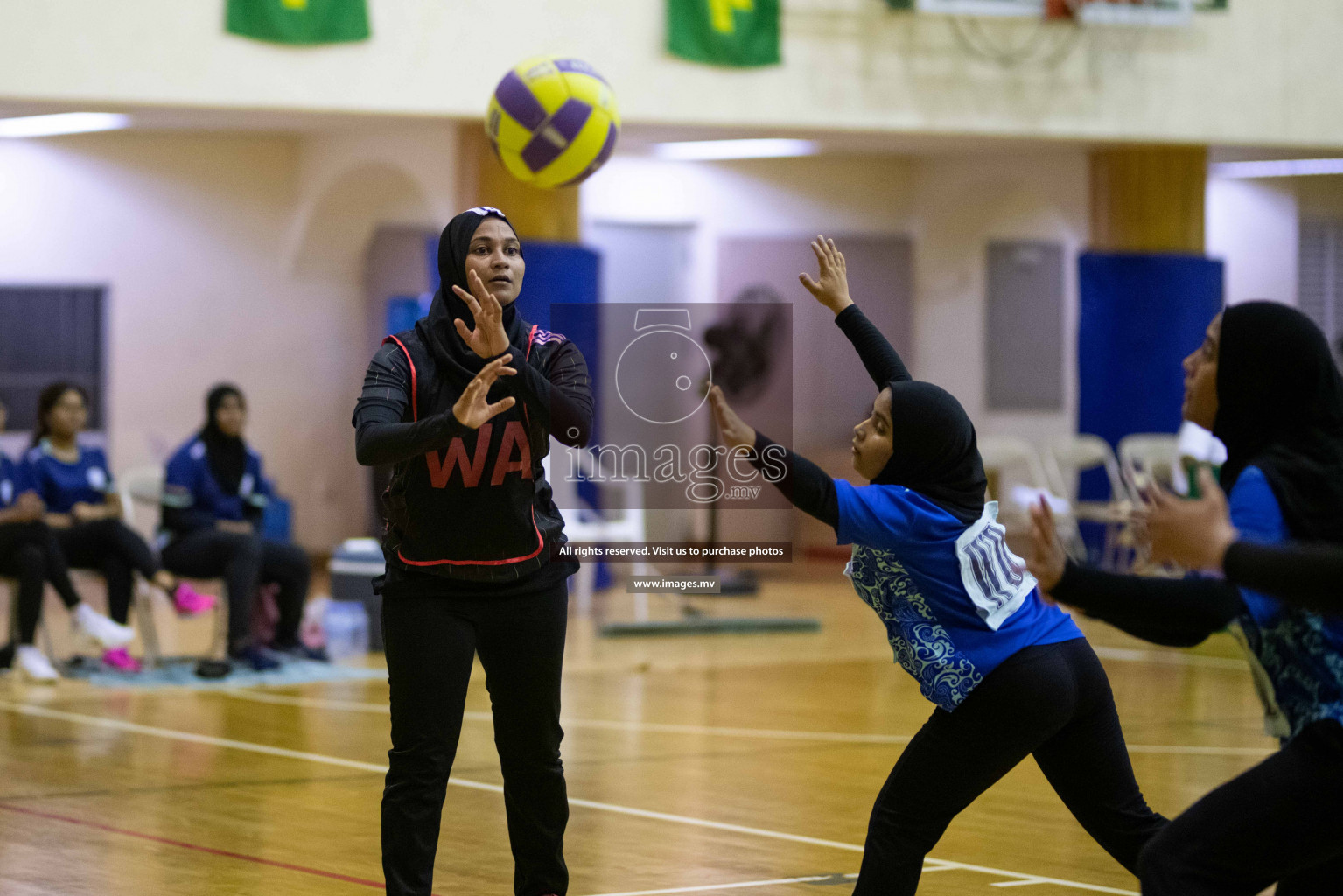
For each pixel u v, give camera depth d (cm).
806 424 2112
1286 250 2167
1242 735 970
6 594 1529
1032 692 441
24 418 2002
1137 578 369
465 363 487
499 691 508
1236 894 368
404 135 1778
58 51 1368
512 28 1470
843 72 1555
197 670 1208
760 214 2131
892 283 2150
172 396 2066
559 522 515
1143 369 1748
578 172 973
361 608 1541
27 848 663
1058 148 1773
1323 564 323
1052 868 642
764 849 671
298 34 1416
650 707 1088
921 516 443
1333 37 1684
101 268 2025
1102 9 1598
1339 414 376
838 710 1080
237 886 600
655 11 1506
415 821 479
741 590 1822
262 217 2094
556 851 521
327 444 2142
